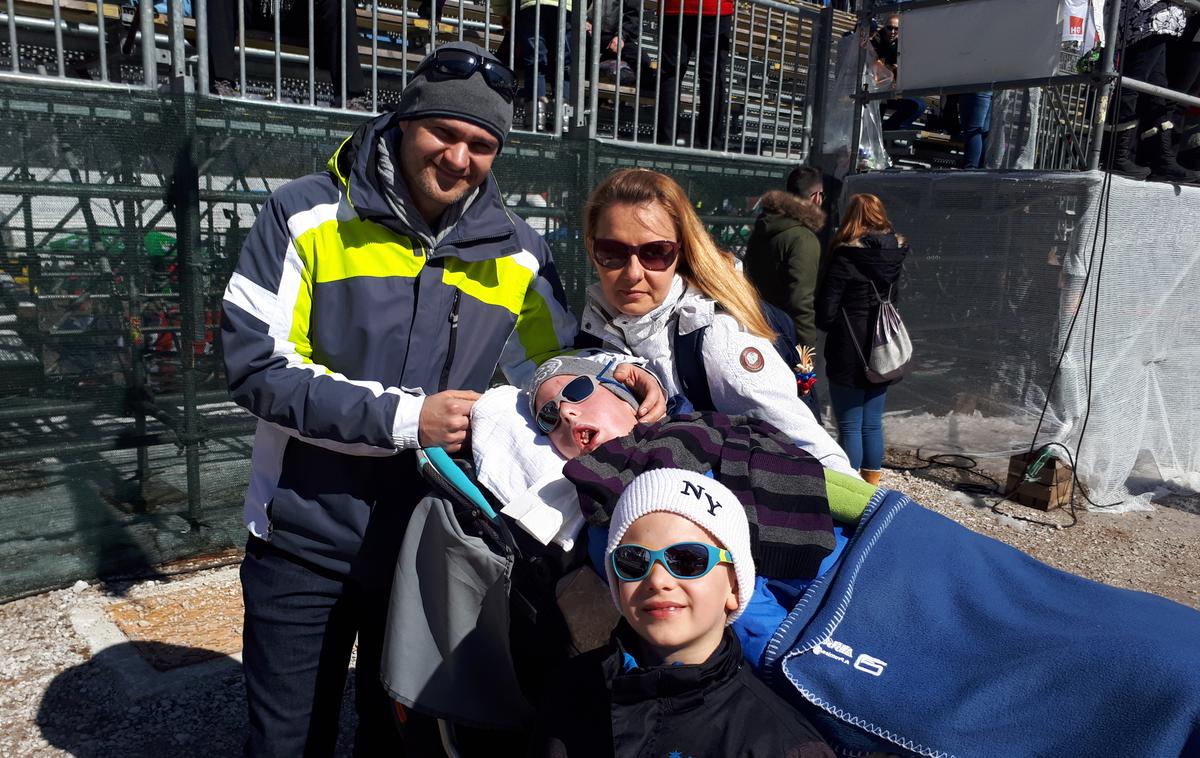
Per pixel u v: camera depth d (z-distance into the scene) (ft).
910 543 5.80
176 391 13.47
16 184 11.71
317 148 14.11
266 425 6.76
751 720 4.73
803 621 5.53
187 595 12.82
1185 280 20.53
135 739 9.51
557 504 5.94
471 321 7.04
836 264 16.89
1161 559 16.46
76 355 12.60
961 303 20.26
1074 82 18.40
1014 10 19.06
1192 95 22.13
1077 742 4.69
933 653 5.25
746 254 18.08
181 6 12.98
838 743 5.32
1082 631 5.12
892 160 28.37
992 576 5.73
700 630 4.78
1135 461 20.65
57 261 12.30
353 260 6.47
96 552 13.10
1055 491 18.61
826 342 17.34
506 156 16.14
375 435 6.13
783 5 21.31
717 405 7.05
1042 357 18.94
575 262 17.28
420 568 6.31
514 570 6.07
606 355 6.67
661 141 21.52
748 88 20.89
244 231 13.80
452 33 19.95
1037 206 18.80
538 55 17.15
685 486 4.90
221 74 15.51
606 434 6.02
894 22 23.04
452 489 6.14
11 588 12.44
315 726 6.99
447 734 6.39
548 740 5.08
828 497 6.23
